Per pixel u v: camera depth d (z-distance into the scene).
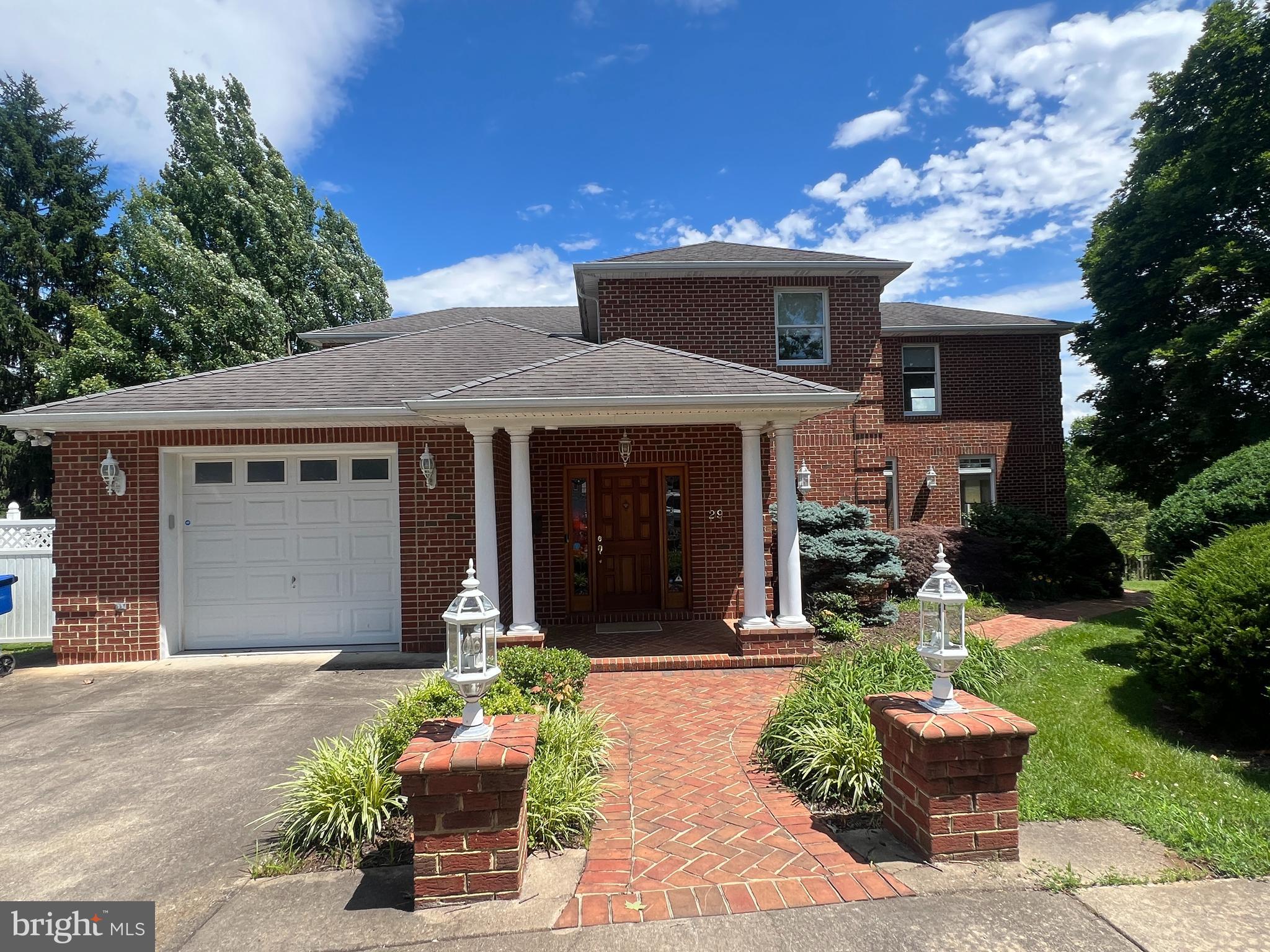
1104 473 33.72
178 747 5.15
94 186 29.28
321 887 3.15
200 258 19.64
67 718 5.92
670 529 10.15
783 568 7.60
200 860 3.43
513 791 2.97
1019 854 3.26
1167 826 3.50
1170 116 13.80
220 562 8.41
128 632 7.96
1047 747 4.71
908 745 3.37
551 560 9.77
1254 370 12.09
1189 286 12.84
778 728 4.70
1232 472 7.20
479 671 3.14
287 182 24.61
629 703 6.18
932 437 15.18
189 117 21.80
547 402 6.72
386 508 8.50
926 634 3.57
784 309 11.20
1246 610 4.82
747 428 7.61
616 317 10.88
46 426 7.70
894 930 2.71
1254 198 12.54
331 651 8.27
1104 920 2.74
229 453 8.36
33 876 3.30
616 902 2.94
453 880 2.97
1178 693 5.17
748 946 2.63
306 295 23.05
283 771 4.66
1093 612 10.39
